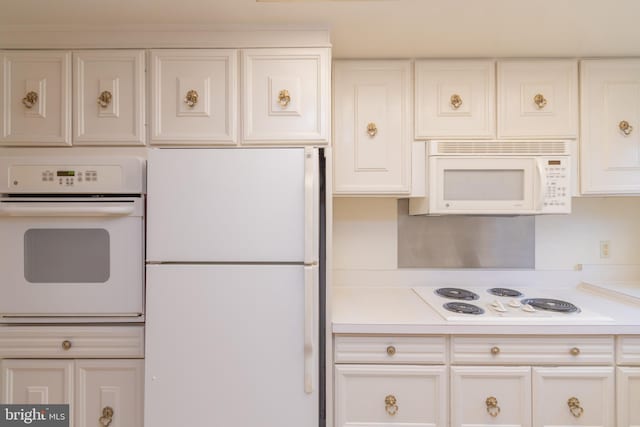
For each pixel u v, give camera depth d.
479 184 1.64
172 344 1.27
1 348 1.37
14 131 1.42
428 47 1.61
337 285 1.99
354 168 1.68
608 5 1.29
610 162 1.66
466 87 1.68
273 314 1.27
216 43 1.42
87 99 1.42
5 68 1.42
